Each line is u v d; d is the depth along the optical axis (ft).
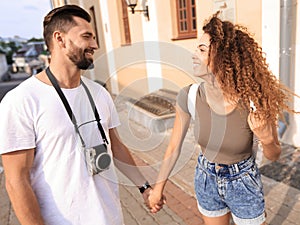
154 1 18.89
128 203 9.76
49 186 3.92
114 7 23.81
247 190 4.80
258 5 12.28
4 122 3.55
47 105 3.73
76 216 4.05
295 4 11.18
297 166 10.71
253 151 4.94
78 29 3.76
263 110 4.21
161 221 8.70
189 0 16.42
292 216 8.21
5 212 10.22
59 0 39.55
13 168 3.60
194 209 8.87
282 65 11.77
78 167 3.95
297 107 11.89
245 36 4.48
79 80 4.10
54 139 3.79
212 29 4.48
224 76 4.28
